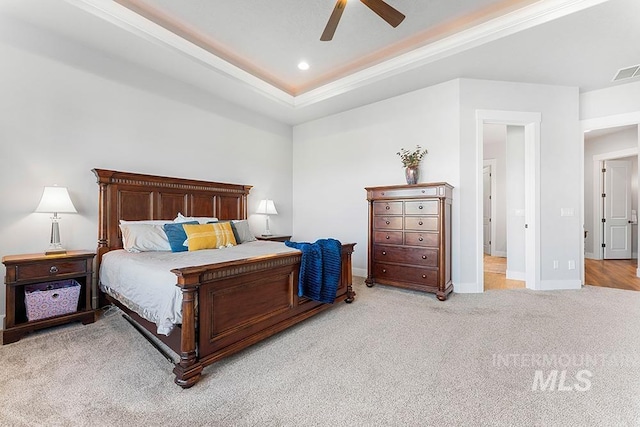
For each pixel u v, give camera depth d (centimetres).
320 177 518
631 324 257
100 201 305
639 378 174
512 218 449
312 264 262
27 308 236
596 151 623
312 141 531
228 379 176
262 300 222
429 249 343
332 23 228
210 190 409
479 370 185
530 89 379
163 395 160
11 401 154
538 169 380
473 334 239
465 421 140
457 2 262
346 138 483
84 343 223
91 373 181
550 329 247
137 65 341
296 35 316
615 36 274
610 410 146
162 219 355
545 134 382
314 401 155
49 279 245
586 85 383
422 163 398
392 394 161
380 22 290
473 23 291
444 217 336
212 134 422
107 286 275
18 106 265
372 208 392
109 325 259
